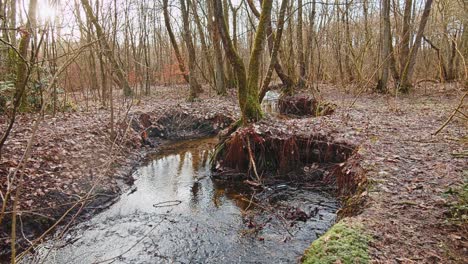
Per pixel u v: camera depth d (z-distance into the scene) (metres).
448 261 3.18
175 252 5.02
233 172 8.26
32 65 2.79
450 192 4.49
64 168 6.98
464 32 19.88
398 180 5.12
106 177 7.40
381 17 17.77
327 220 5.78
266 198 6.98
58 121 9.91
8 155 6.45
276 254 4.83
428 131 8.02
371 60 19.36
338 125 9.17
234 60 8.38
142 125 11.77
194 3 20.09
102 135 9.27
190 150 10.98
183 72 19.39
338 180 6.70
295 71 20.08
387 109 11.72
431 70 23.56
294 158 7.96
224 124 12.76
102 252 5.04
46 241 5.26
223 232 5.59
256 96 9.01
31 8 7.92
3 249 4.86
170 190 7.62
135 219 6.12
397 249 3.38
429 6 14.88
